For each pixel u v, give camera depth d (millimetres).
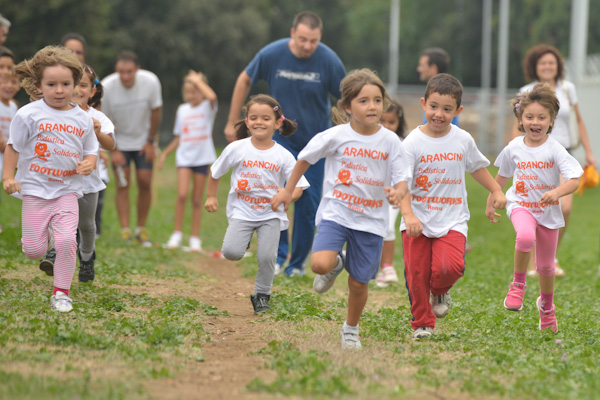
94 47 113938
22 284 23312
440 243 19359
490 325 21500
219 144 152375
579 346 18969
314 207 30234
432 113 19281
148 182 38875
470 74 194000
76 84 20906
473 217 63938
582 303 26969
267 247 22922
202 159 39625
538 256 21297
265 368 16141
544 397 14336
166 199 69375
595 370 16594
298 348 17656
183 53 141125
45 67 20156
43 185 20438
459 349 18406
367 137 18031
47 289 23062
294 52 30297
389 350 18156
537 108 20781
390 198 17219
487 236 53250
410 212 18453
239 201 23438
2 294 21391
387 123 29562
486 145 123750
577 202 79250
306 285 28547
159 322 19891
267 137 23594
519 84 186500
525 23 171875
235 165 23562
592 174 31484
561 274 34125
